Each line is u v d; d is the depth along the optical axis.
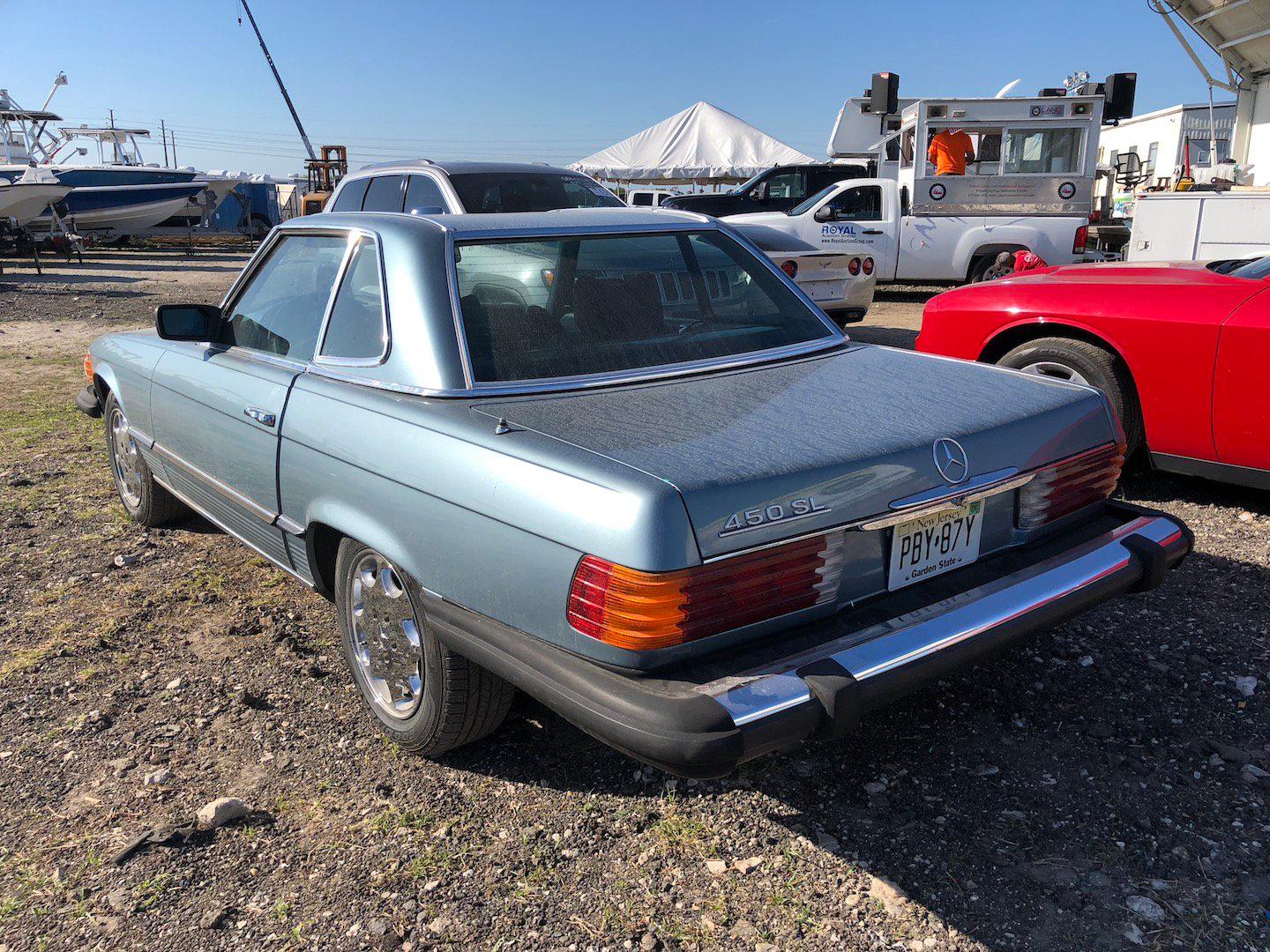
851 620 2.21
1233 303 4.25
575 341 2.71
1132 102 12.93
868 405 2.49
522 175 7.77
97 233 30.84
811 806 2.57
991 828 2.46
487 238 2.85
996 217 13.16
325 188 27.62
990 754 2.77
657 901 2.24
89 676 3.29
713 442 2.18
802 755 2.79
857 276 9.68
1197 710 2.96
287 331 3.18
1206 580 3.88
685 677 1.98
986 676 3.19
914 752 2.79
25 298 16.17
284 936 2.15
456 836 2.47
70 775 2.74
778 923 2.17
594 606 1.99
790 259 9.09
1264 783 2.60
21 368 9.57
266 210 37.22
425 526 2.39
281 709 3.09
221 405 3.31
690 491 1.94
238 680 3.27
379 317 2.77
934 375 2.83
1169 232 9.78
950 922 2.15
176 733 2.95
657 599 1.91
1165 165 20.80
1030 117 12.77
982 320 5.08
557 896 2.26
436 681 2.55
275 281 3.37
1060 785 2.62
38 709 3.09
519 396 2.53
